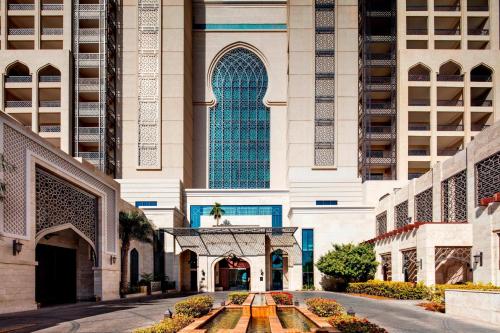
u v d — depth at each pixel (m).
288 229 40.94
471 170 24.28
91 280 26.89
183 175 48.56
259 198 48.44
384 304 22.84
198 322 13.67
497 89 45.78
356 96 49.84
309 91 50.00
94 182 26.19
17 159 18.75
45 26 49.06
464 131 45.44
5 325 14.56
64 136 44.72
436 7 48.75
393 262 32.62
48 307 21.42
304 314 16.59
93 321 15.80
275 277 45.28
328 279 42.06
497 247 21.66
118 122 49.28
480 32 47.75
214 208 46.47
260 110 55.16
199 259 42.38
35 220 20.17
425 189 30.91
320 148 49.38
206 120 54.75
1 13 45.66
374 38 47.75
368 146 46.38
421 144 48.09
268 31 55.50
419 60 46.22
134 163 48.62
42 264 26.25
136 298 29.12
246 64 55.72
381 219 41.84
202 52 55.50
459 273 28.17
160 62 49.59
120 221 31.16
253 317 16.70
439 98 49.62
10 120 18.09
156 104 49.44
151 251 40.44
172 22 50.25
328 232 43.56
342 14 50.72
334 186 46.88
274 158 53.69
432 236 24.84
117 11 50.44
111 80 49.12
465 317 16.83
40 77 45.88
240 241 42.50
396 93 46.62
